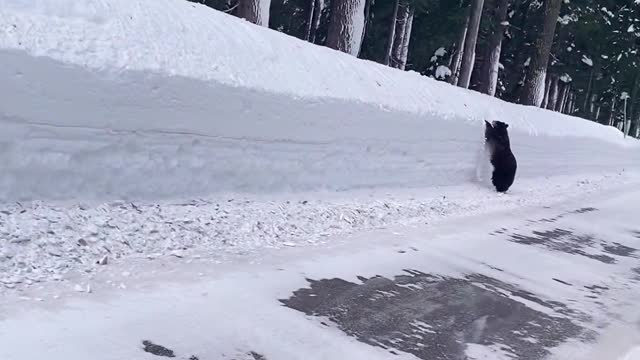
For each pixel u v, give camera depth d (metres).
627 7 40.19
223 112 7.59
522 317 5.68
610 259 8.81
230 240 6.31
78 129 6.21
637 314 6.34
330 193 9.31
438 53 29.03
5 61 5.64
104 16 7.00
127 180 6.66
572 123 22.06
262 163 8.27
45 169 5.96
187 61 7.42
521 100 23.66
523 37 30.52
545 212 11.83
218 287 4.97
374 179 10.40
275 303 4.89
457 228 8.83
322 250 6.55
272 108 8.25
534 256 8.08
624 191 17.98
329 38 14.27
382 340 4.62
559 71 35.44
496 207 11.34
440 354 4.55
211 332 4.21
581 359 4.90
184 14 8.38
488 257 7.59
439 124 11.85
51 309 4.09
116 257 5.27
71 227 5.55
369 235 7.55
